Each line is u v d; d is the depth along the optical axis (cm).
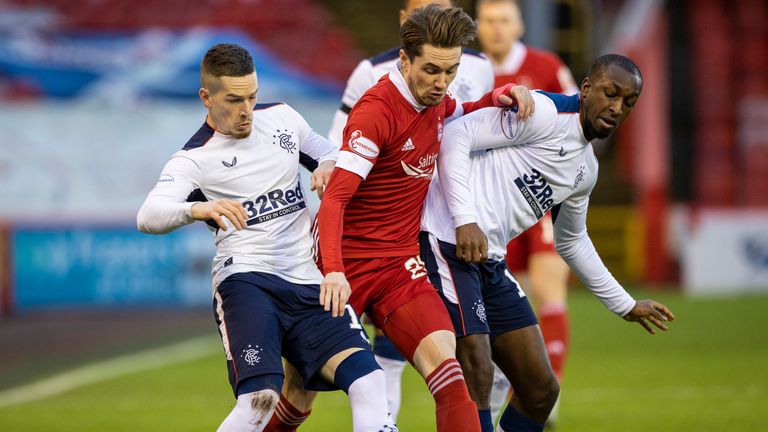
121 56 6475
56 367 3981
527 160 1780
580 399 2978
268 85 6531
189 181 1695
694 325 4772
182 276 5809
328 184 1670
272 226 1736
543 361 1808
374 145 1662
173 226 1603
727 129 7144
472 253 1720
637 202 6712
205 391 3284
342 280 1609
